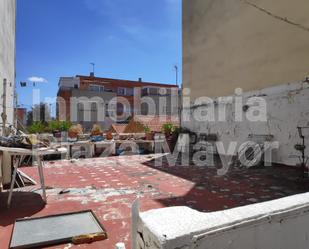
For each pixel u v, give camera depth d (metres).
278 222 1.61
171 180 6.33
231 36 10.37
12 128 8.05
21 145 4.40
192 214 1.48
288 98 8.16
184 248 1.25
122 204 4.39
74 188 5.47
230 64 10.45
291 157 8.05
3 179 4.51
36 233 3.14
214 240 1.34
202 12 11.96
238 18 10.01
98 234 3.07
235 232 1.42
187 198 4.82
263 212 1.57
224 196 4.97
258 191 5.32
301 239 1.74
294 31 7.95
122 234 3.19
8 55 10.84
